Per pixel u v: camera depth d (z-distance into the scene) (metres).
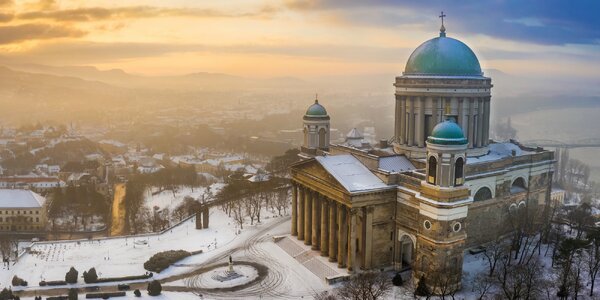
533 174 167.38
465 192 128.25
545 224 166.50
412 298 127.19
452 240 127.25
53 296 138.75
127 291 141.50
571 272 129.50
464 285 133.00
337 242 151.25
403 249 149.75
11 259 171.88
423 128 159.88
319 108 191.62
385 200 142.62
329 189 147.88
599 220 197.88
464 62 156.88
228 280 145.88
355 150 161.88
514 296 115.69
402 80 163.12
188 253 166.62
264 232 185.50
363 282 123.38
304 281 143.00
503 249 145.38
